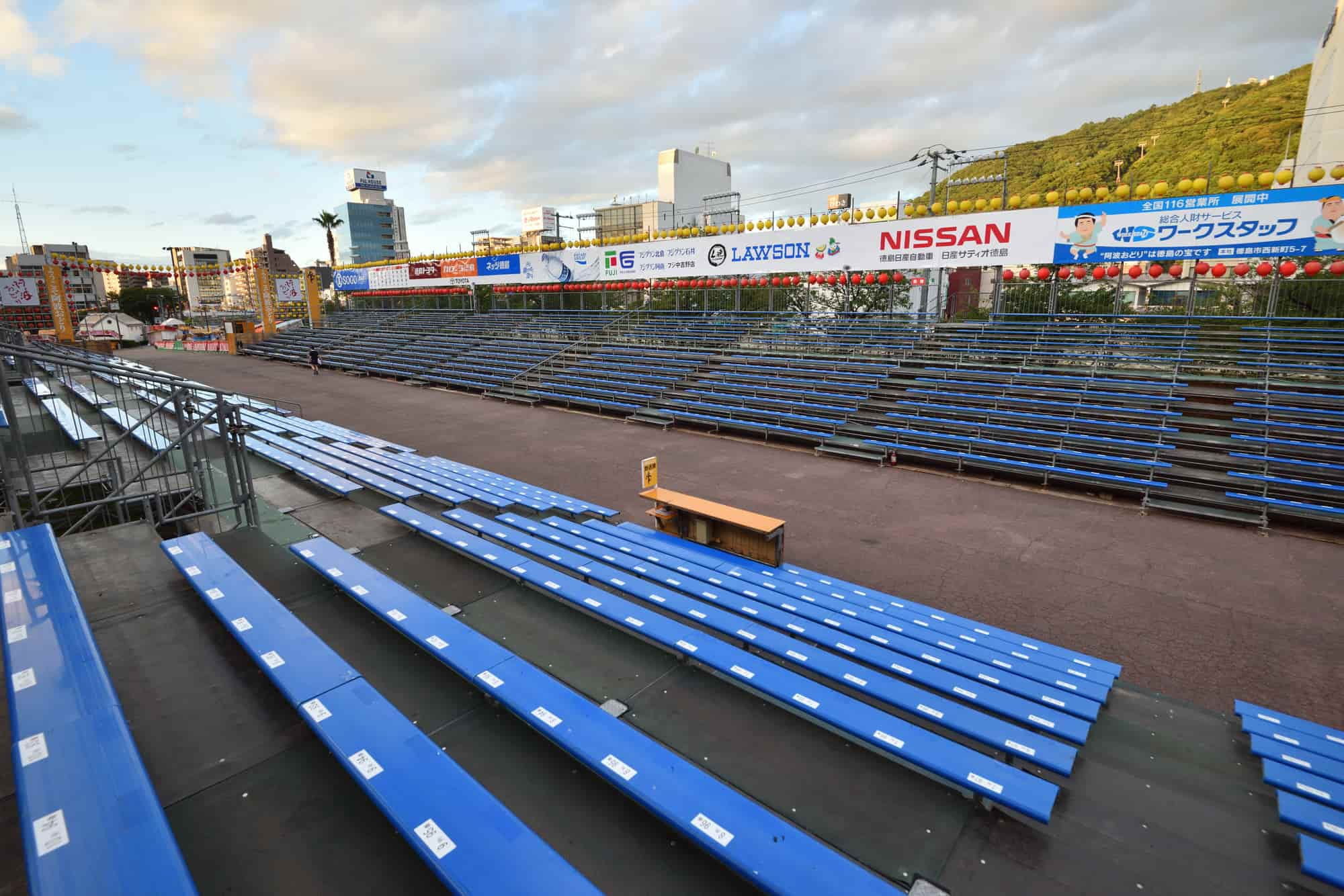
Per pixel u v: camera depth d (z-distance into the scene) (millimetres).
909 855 3467
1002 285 19797
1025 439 13547
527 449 15430
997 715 4621
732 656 5066
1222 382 14297
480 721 4547
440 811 3174
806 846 3141
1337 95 22656
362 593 5895
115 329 48969
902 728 4133
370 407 21406
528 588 7020
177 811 3588
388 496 10562
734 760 4230
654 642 5848
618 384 21344
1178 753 4512
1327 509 9703
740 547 8516
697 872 3332
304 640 4742
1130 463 11859
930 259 18609
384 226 134250
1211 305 18391
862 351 20094
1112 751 4543
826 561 8766
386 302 44406
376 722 3854
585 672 5316
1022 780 3654
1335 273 14008
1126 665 6227
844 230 20141
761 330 23188
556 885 2764
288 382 27516
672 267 25156
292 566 7219
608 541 8586
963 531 9938
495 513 10250
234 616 5090
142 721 4344
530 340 29062
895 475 13195
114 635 5395
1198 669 6145
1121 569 8508
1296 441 12055
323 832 3475
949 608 7449
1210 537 9688
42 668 4082
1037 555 8992
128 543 7375
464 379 25578
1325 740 4543
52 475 9969
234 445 8258
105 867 2676
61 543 7309
